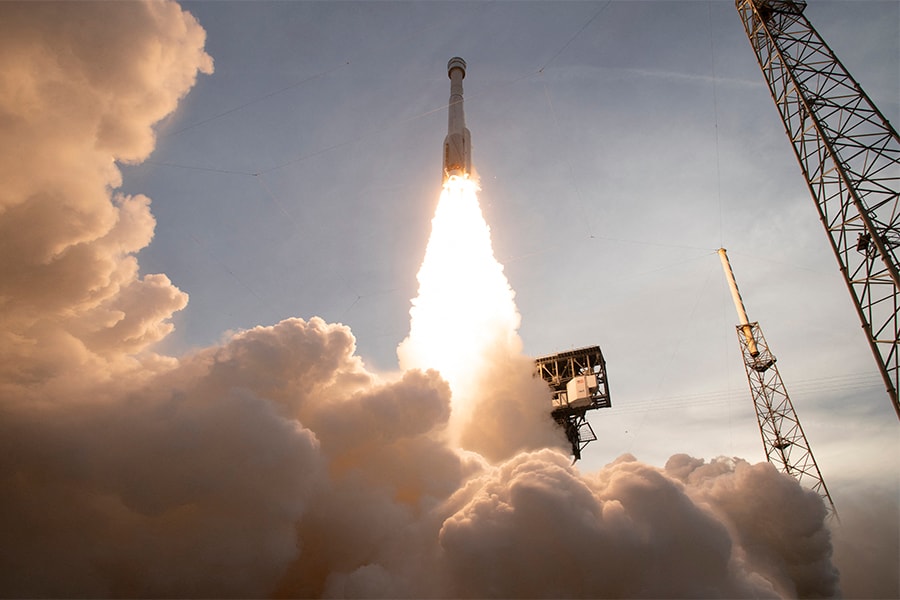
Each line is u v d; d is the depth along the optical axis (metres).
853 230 30.88
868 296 29.66
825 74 34.69
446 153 64.38
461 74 69.38
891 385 27.88
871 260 29.86
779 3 38.00
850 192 30.52
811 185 33.66
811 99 34.28
